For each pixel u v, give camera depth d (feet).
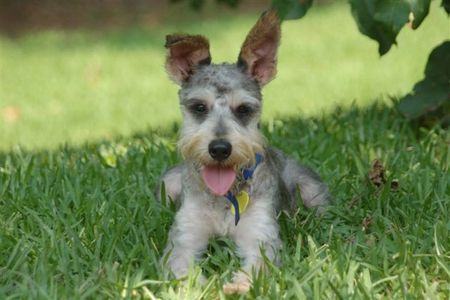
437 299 18.61
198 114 22.52
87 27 84.17
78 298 18.51
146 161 29.30
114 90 59.00
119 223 23.30
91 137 44.73
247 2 91.15
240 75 22.85
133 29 82.23
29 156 31.14
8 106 55.26
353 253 21.01
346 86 54.90
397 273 19.93
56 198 25.96
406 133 32.91
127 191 26.50
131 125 48.52
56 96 57.93
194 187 22.68
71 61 69.00
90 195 25.73
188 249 22.33
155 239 23.16
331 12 83.82
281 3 27.68
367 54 65.82
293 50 69.31
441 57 32.12
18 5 86.99
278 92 54.60
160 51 71.56
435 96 32.17
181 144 22.36
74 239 21.76
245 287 19.34
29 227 23.40
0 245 21.97
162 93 57.57
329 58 65.46
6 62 69.36
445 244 21.77
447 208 24.41
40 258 20.65
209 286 19.38
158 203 24.98
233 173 21.76
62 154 32.17
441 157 28.96
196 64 23.22
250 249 22.17
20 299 18.80
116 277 19.81
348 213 24.77
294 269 20.20
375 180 26.25
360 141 31.58
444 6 31.37
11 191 26.61
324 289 18.88
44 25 84.74
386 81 55.47
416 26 26.63
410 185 26.22
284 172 25.59
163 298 18.94
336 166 29.30
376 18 26.43
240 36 75.20
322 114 38.32
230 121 21.95
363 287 18.67
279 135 33.63
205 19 85.25
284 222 23.67
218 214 22.57
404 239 21.47
